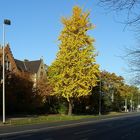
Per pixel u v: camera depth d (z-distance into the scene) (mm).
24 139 25328
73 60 67312
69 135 29281
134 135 30312
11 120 48781
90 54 67938
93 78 68375
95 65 68000
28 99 65688
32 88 67312
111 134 31156
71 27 68125
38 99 69000
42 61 88938
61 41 68500
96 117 68875
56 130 34500
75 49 67750
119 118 65188
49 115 68000
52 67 68938
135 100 135750
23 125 42344
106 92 99125
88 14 68688
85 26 68562
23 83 64125
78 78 67625
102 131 34375
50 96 74750
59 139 25688
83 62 67375
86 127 39812
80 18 68375
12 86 60688
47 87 70938
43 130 34219
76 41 67688
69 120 55969
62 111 77312
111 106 107875
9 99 60188
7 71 58844
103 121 53906
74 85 66938
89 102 86375
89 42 68438
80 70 67125
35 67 87312
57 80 68438
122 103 123188
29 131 32719
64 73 67188
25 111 68250
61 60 67438
